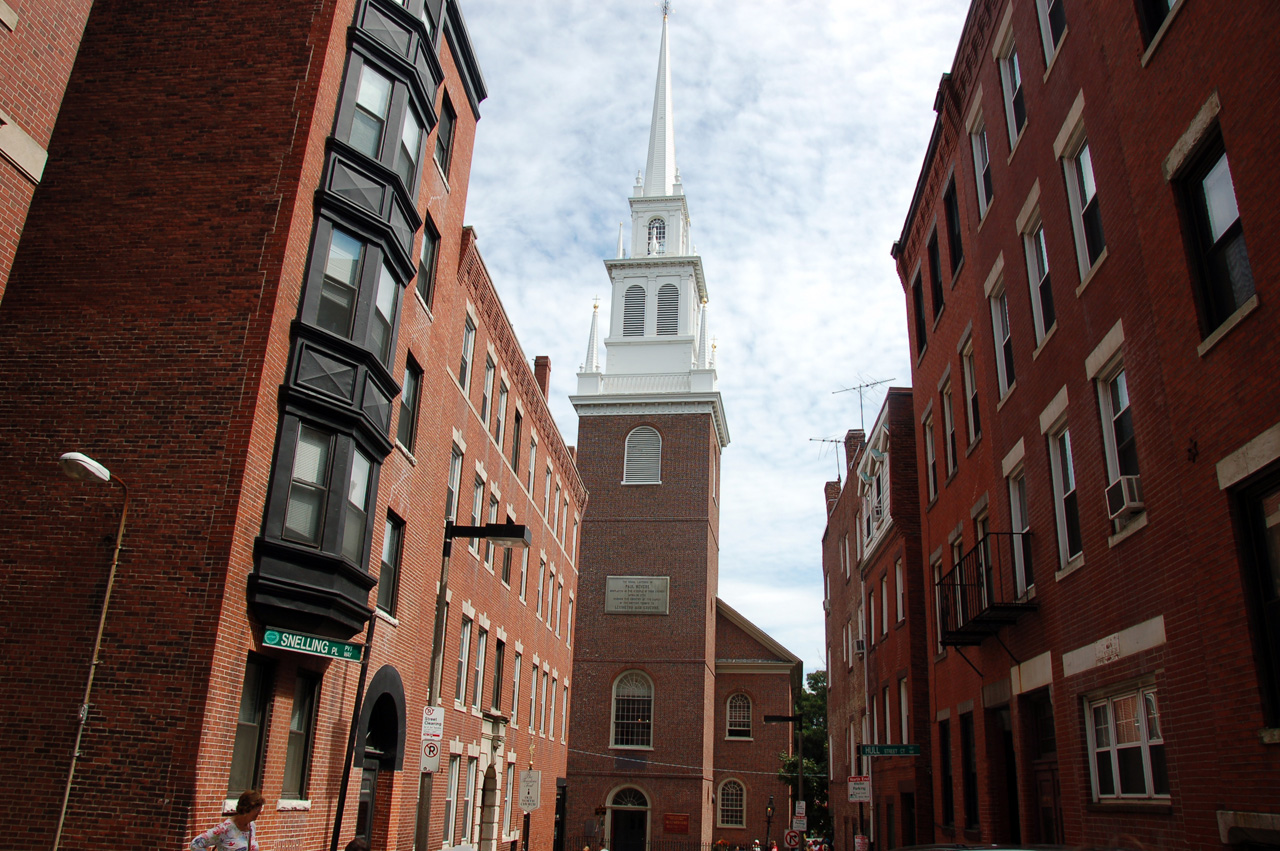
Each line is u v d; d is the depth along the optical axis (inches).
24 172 467.2
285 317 609.6
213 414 574.6
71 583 542.9
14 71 463.8
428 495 866.8
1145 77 455.8
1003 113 706.2
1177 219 427.5
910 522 1105.4
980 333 758.5
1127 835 480.7
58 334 598.5
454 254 927.7
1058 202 590.2
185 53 668.7
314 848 633.0
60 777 505.0
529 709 1403.8
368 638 679.1
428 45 781.3
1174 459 441.1
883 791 1187.3
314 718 642.2
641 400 2347.4
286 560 585.0
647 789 2065.7
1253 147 370.0
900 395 1147.9
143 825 496.1
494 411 1169.4
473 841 1082.1
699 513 2262.6
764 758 2380.7
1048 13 618.5
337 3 681.0
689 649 2164.1
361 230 675.4
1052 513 597.9
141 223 622.5
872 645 1305.4
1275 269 357.1
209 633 530.0
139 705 518.0
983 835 722.2
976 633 708.0
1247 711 374.3
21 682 523.2
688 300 2488.9
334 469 628.7
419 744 848.3
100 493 560.7
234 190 627.5
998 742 718.5
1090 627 534.0
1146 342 471.8
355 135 689.0
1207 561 403.2
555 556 1614.2
